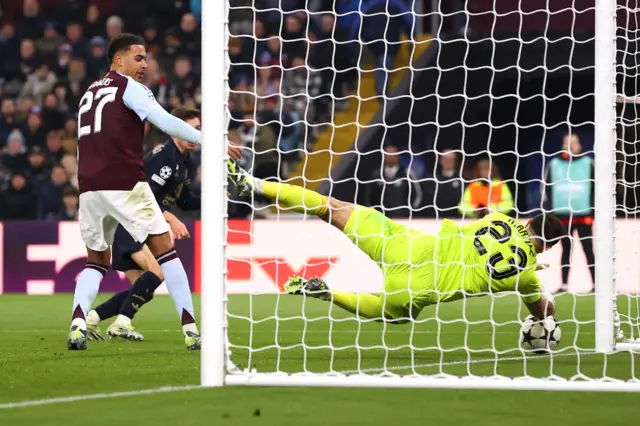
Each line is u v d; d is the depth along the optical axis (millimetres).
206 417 11906
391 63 49938
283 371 16312
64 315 31297
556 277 39625
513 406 12734
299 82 49781
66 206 44906
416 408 12586
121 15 53156
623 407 12656
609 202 19266
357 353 19297
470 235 18703
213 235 14625
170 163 22266
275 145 48344
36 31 53500
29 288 42188
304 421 11648
